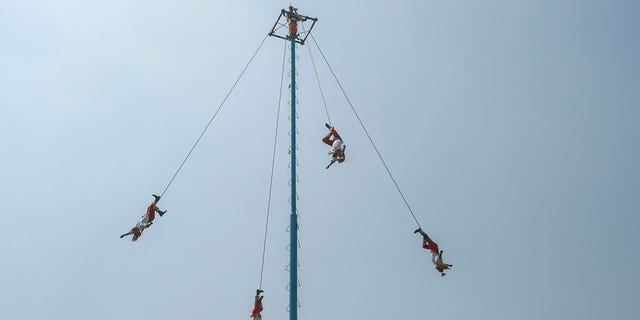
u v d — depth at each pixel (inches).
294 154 604.7
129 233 620.4
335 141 679.7
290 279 502.0
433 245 602.5
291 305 485.7
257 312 600.7
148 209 637.3
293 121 642.8
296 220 547.2
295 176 586.2
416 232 616.4
